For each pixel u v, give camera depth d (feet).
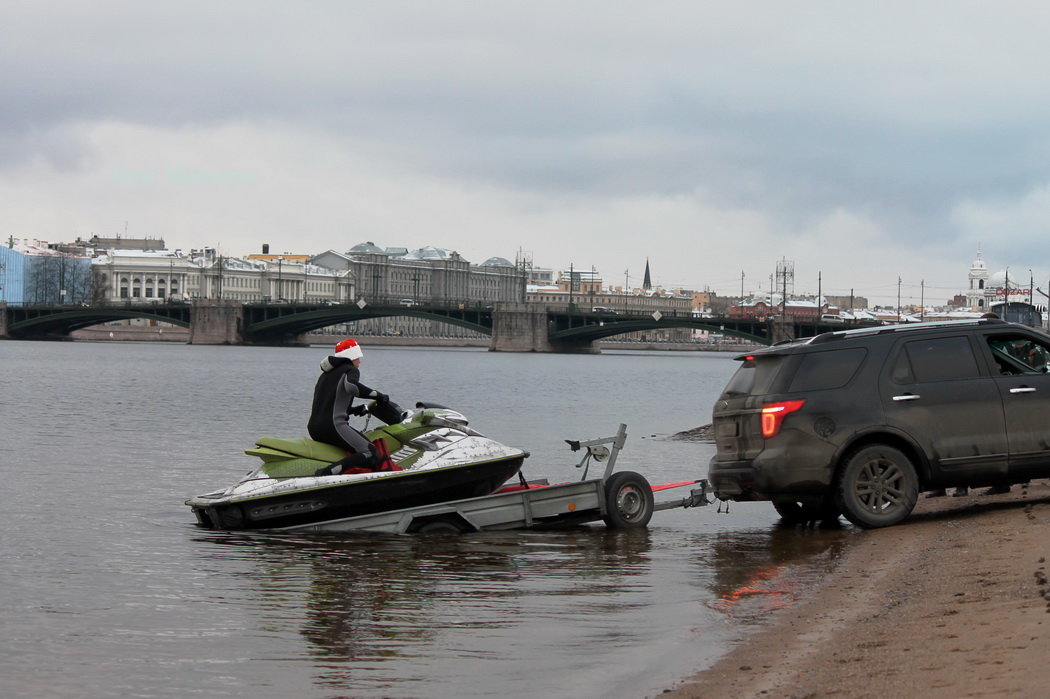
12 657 34.17
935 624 33.81
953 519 54.70
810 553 50.72
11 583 45.09
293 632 37.37
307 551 52.47
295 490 56.34
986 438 53.98
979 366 54.65
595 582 45.70
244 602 41.86
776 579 45.14
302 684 31.50
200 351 580.71
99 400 199.62
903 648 31.40
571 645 35.40
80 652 34.78
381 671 32.71
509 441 130.21
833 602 39.27
